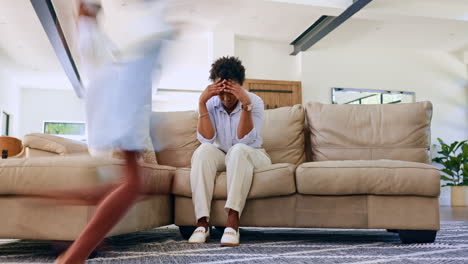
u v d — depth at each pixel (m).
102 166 1.24
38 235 1.66
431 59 7.87
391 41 7.27
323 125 2.71
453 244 2.01
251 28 6.69
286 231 2.72
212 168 2.11
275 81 7.02
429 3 5.92
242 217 2.14
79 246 0.93
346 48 7.57
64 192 1.05
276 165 2.13
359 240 2.19
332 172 2.07
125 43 1.08
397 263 1.49
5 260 1.59
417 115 2.64
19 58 8.63
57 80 10.86
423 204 2.06
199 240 2.04
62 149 2.08
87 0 1.08
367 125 2.69
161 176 2.11
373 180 2.04
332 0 5.61
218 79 2.19
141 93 1.07
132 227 1.87
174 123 2.72
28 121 11.73
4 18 6.33
